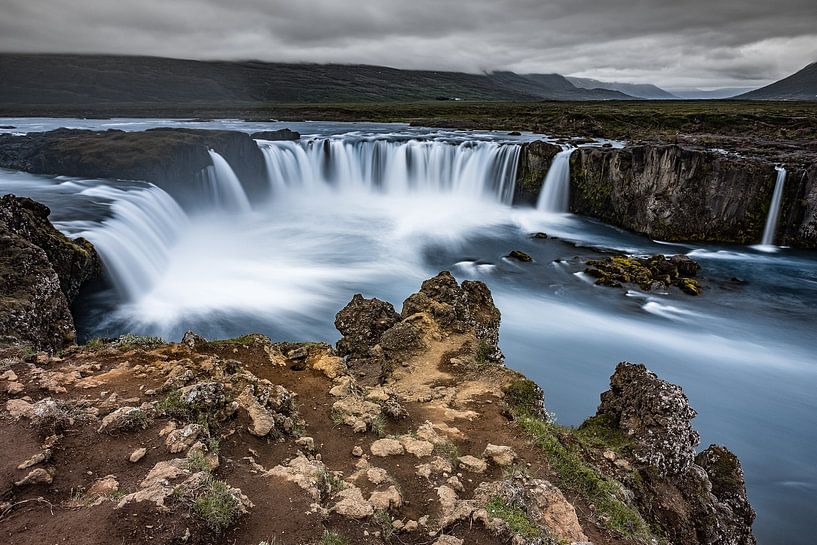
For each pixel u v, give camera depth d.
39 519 5.64
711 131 71.56
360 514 6.60
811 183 38.09
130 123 81.12
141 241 27.05
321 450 8.70
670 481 10.97
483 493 7.74
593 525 8.11
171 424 7.55
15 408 7.47
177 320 22.58
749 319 27.12
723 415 19.53
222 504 6.07
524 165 48.75
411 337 14.55
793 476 16.56
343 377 11.27
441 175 52.19
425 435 9.48
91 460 6.73
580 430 12.19
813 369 22.70
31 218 19.06
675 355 23.58
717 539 10.40
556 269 33.41
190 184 39.06
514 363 22.27
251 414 8.59
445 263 34.28
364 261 33.12
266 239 36.47
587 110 99.88
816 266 35.31
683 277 32.19
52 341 14.95
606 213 45.09
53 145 41.25
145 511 5.73
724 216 40.47
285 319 23.77
